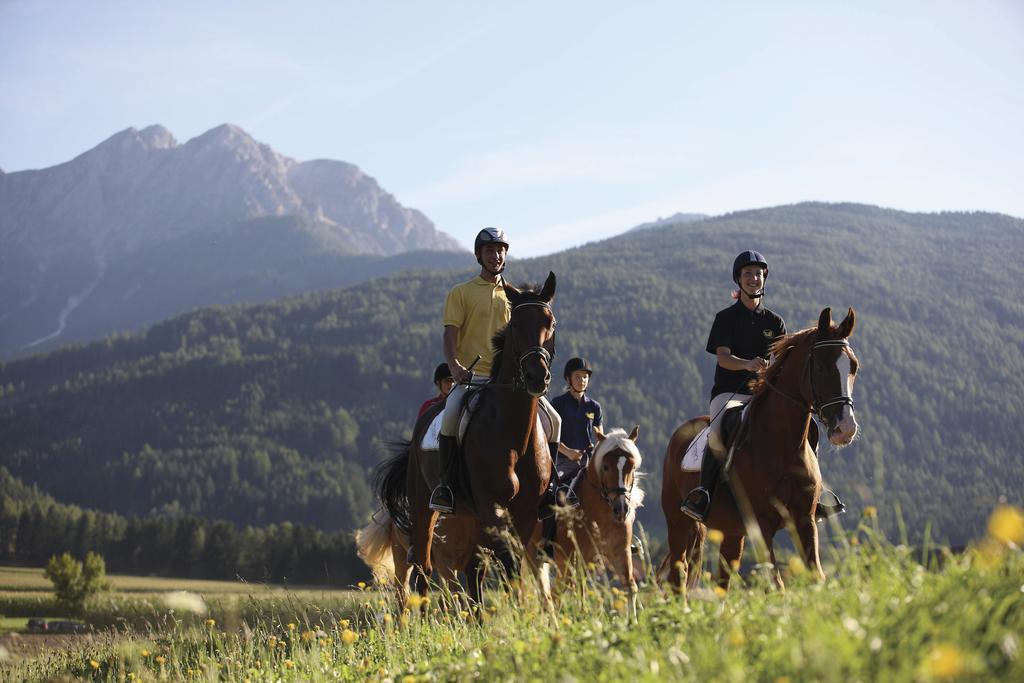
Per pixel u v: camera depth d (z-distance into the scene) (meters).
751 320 8.26
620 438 8.98
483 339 8.24
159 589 82.19
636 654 3.97
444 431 7.82
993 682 2.95
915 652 3.17
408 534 9.52
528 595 6.33
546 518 7.96
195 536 110.75
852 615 3.68
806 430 7.13
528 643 4.91
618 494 8.62
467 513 8.01
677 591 6.20
